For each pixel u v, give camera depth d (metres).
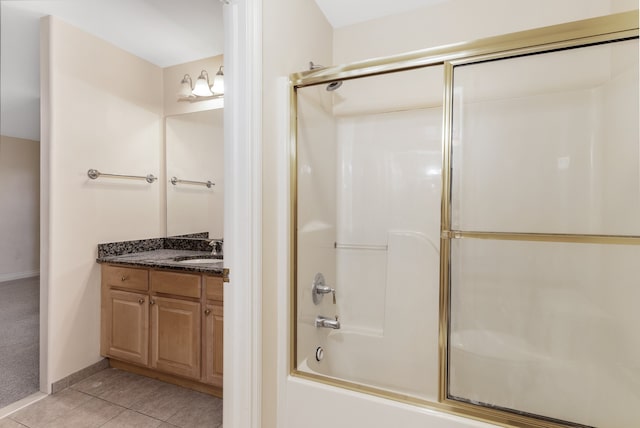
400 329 1.94
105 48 2.31
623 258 1.38
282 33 1.49
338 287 2.10
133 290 2.19
